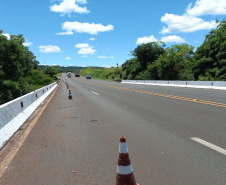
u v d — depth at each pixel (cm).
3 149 475
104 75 11206
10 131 573
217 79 3403
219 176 322
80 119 778
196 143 470
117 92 1970
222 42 3559
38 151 453
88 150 451
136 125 655
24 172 356
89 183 314
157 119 730
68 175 341
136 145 471
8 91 1970
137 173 339
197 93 1634
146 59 6197
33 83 4128
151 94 1641
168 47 6322
